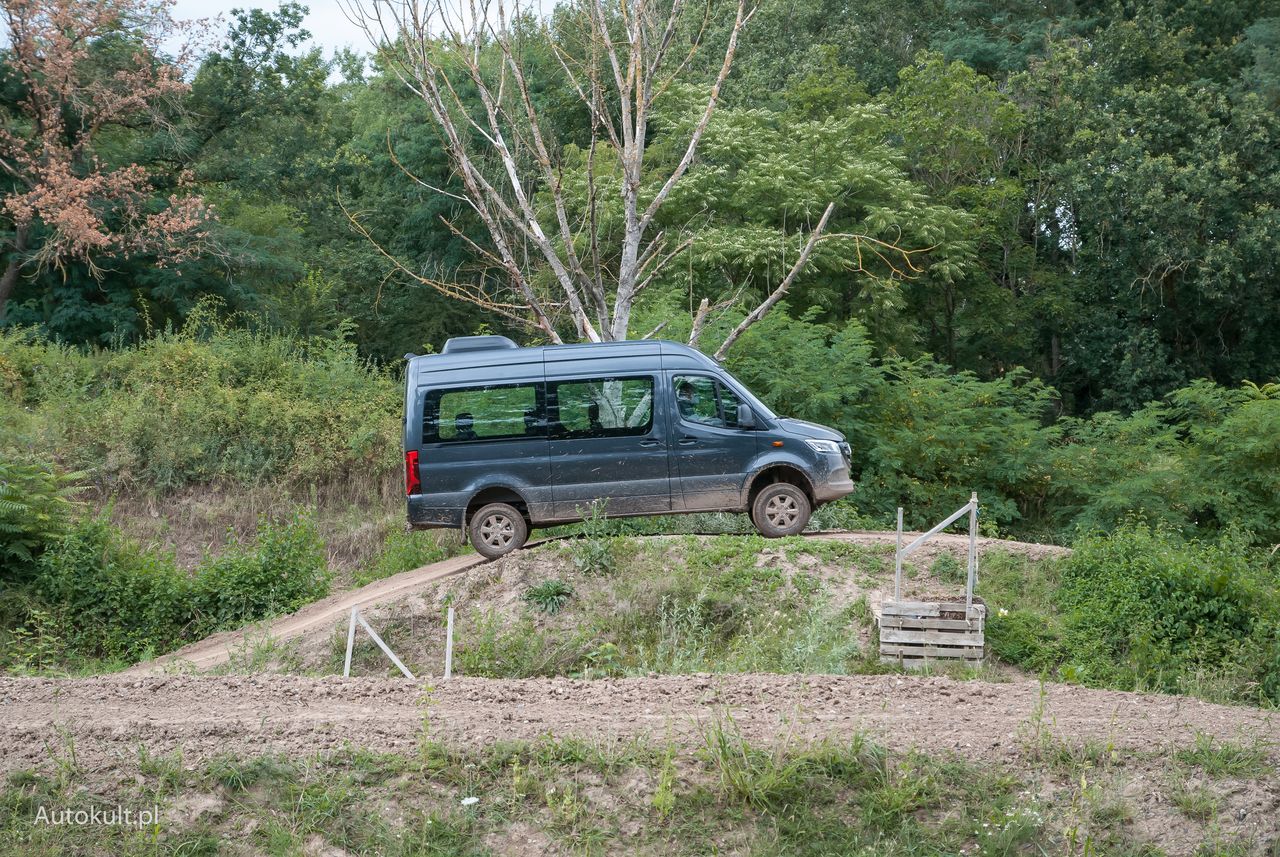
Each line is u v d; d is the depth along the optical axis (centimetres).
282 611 1591
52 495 1686
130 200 3206
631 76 1881
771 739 728
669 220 2847
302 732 750
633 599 1295
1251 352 3781
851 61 4328
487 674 1215
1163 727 757
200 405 2297
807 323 2391
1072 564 1341
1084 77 3788
